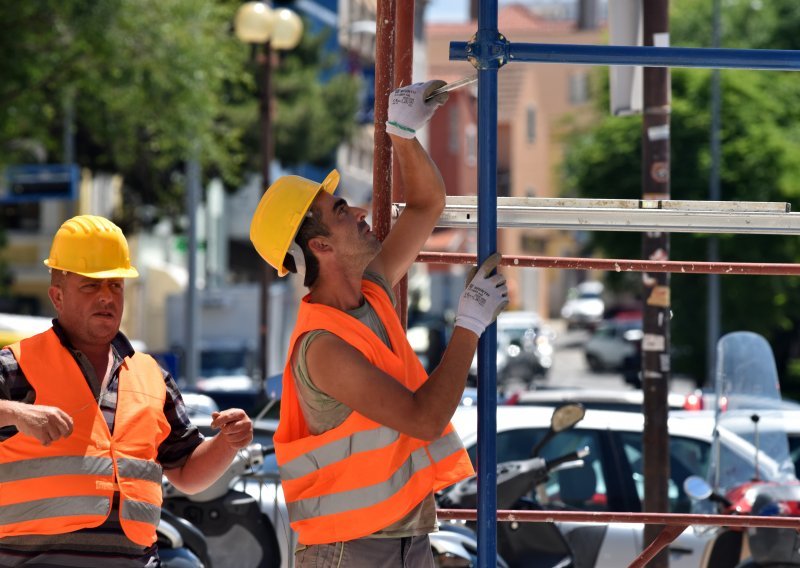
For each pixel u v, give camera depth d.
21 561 8.48
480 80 7.66
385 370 7.78
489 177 7.63
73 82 42.50
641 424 16.25
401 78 9.80
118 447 8.73
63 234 8.99
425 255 9.66
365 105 78.94
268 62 40.22
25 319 24.25
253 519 14.88
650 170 15.02
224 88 64.06
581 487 15.91
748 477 14.22
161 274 78.38
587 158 65.25
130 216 68.31
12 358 8.76
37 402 8.66
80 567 8.48
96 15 39.56
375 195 9.65
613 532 15.23
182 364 59.06
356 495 7.68
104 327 8.91
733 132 61.06
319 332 7.67
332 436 7.68
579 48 7.68
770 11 77.31
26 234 74.62
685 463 16.27
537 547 14.92
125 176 64.44
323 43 73.25
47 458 8.54
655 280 14.62
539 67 167.88
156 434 9.00
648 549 9.73
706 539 15.09
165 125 45.53
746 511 14.05
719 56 7.74
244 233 92.94
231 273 93.38
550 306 170.88
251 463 13.88
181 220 69.56
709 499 14.23
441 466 8.02
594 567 15.12
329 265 7.98
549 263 9.72
